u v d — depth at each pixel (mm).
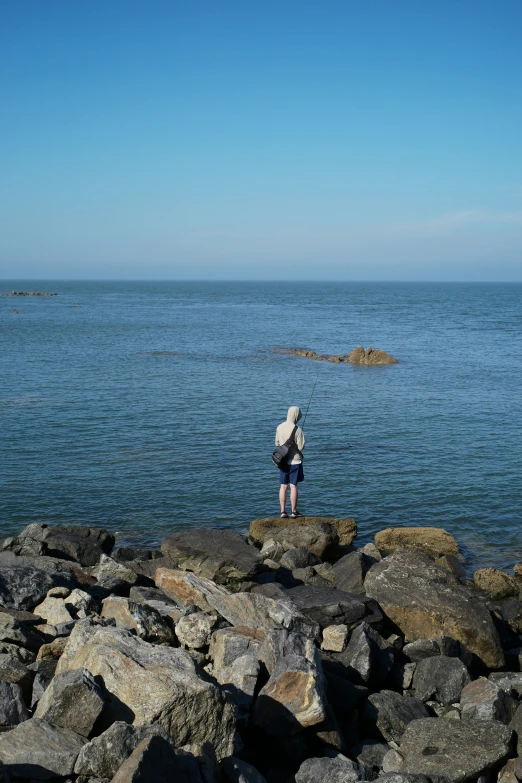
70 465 23594
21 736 5770
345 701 7629
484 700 7887
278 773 6516
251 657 7422
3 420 30234
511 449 26406
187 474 22719
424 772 6527
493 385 42812
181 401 35656
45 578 10102
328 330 87062
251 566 12492
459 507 20000
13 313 112875
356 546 16859
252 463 24094
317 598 10383
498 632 10664
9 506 19641
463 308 147375
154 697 6090
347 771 6160
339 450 25969
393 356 59438
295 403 35875
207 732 6184
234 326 91688
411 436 28453
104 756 5477
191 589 9938
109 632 7152
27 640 8039
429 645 9375
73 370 46562
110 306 144500
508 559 16531
